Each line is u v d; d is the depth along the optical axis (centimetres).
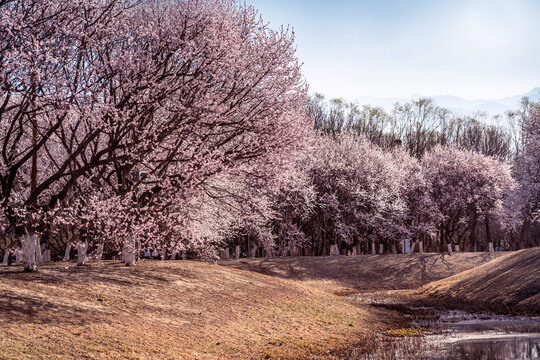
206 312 2000
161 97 2238
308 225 6216
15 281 1798
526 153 4762
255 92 2511
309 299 2791
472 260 5684
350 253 7088
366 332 2178
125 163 2219
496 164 7075
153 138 2228
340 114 8894
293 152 2550
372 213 5994
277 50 2552
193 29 2389
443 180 6944
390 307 3120
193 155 2314
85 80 2006
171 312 1875
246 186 2908
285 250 5891
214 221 3125
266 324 2027
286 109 2542
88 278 2097
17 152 2514
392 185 6278
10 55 1711
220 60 2323
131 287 2098
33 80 1814
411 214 6938
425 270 5406
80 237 2634
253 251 6188
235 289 2570
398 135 9519
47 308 1534
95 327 1475
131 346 1390
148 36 2341
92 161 2211
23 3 1911
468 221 7175
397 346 1841
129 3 2456
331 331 2106
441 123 9531
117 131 2297
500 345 1802
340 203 5869
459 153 7244
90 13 2170
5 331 1262
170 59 2402
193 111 2286
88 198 2344
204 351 1514
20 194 3114
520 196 4681
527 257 3466
